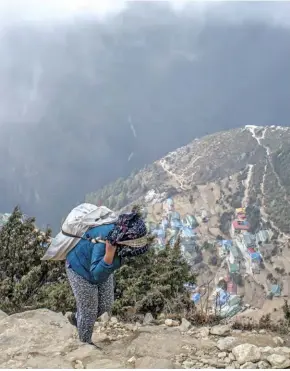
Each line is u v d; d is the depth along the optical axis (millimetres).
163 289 7477
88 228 3746
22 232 9758
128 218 3576
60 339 4246
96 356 3902
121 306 6645
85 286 3775
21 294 7836
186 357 3980
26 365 3742
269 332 4906
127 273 8180
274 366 3760
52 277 8891
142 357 3949
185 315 5543
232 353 3967
